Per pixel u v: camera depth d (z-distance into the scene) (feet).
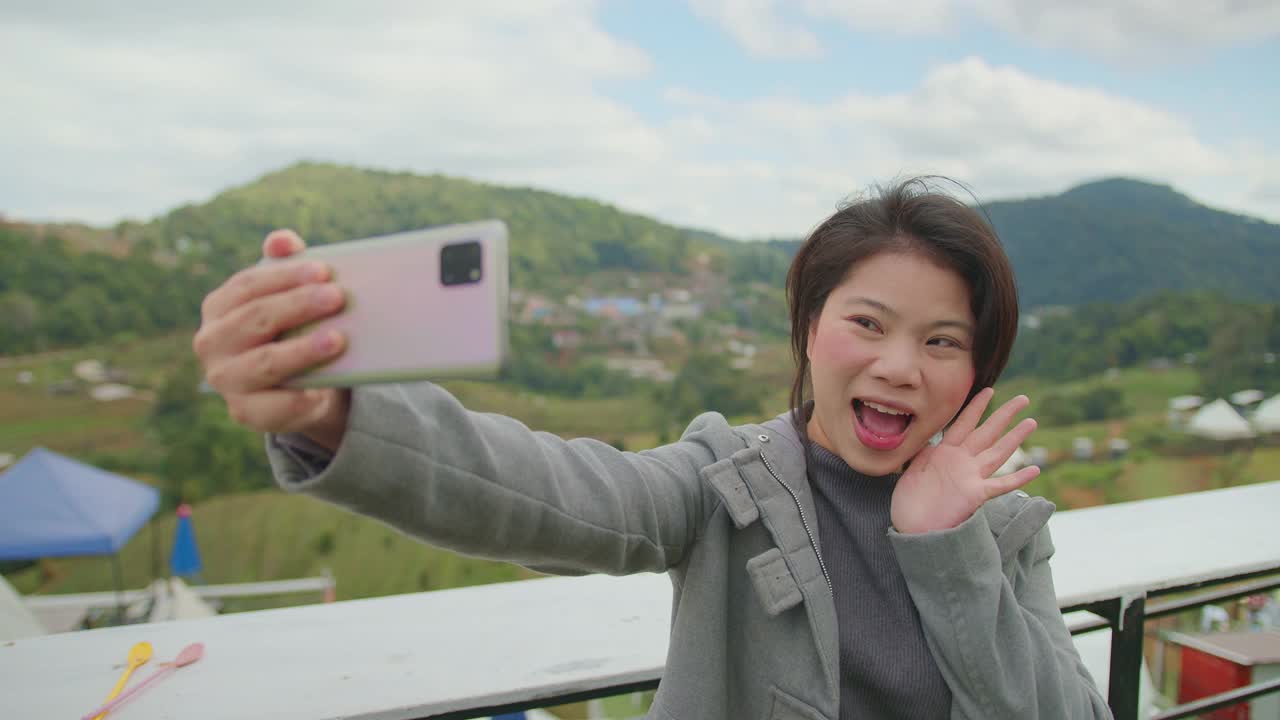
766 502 3.06
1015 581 3.41
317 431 2.02
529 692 3.69
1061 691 3.05
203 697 3.58
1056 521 5.93
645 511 2.91
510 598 4.69
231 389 1.79
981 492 2.97
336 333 1.73
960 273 2.88
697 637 3.02
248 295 1.77
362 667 3.86
